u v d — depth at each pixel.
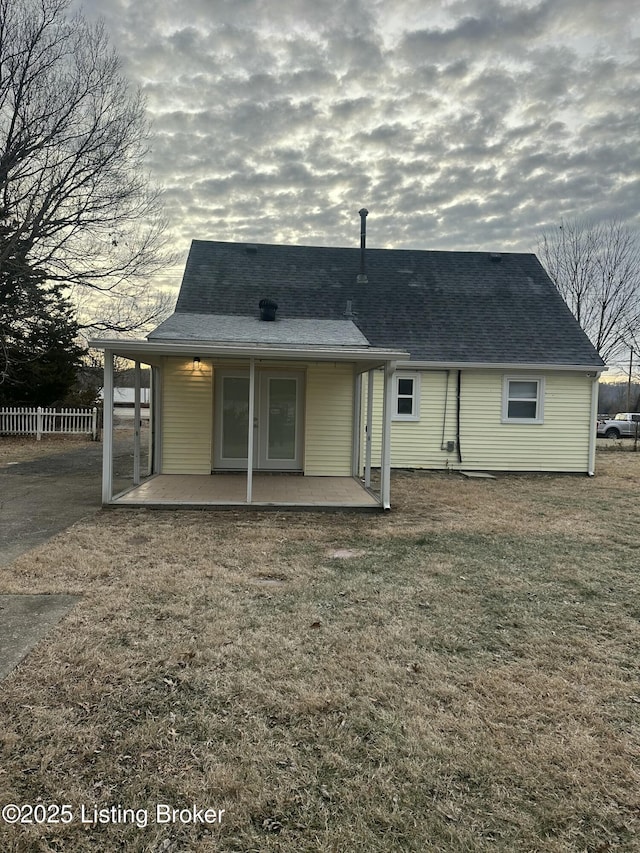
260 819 1.98
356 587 4.48
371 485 9.91
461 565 5.19
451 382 12.39
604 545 6.02
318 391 10.71
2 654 3.16
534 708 2.73
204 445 10.52
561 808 2.06
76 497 8.38
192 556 5.28
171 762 2.27
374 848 1.86
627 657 3.34
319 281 14.25
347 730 2.52
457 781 2.20
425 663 3.19
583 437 12.55
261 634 3.53
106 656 3.16
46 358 20.50
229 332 9.48
